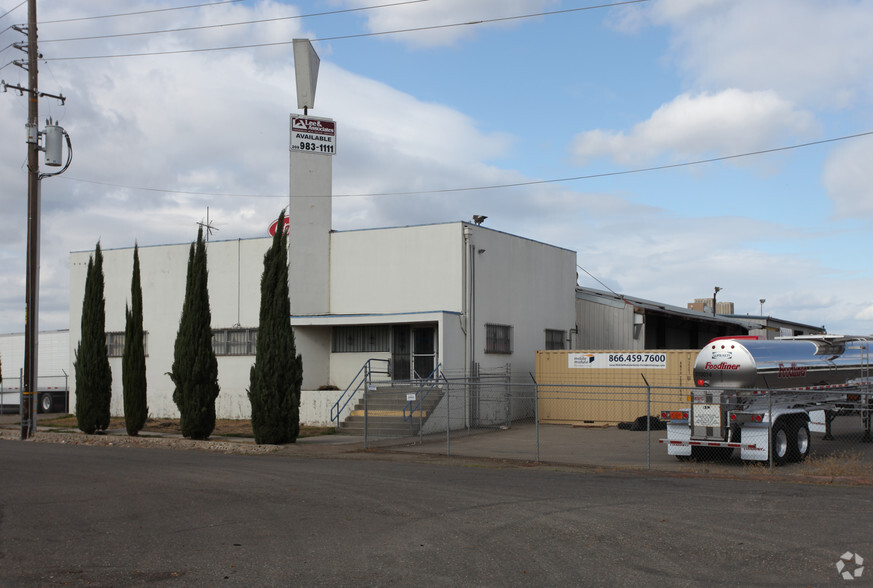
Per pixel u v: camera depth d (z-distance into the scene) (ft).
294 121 94.27
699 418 55.77
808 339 63.98
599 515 34.40
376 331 92.17
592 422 88.69
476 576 24.61
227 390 99.09
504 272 94.99
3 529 32.24
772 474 49.01
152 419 101.04
